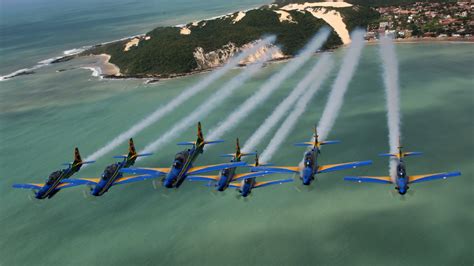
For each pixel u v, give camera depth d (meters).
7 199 89.62
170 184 62.16
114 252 70.12
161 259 67.44
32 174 99.38
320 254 64.81
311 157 66.38
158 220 77.06
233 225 73.25
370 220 70.56
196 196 82.75
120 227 76.38
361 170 85.25
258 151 97.38
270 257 65.25
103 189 66.38
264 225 72.38
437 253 62.44
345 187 80.38
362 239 66.69
